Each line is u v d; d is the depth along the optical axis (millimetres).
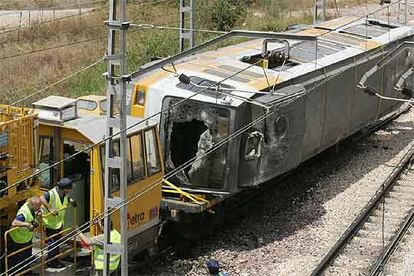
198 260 18547
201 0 48938
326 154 27312
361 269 17797
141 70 18438
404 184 24953
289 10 59875
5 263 14039
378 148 29641
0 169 14453
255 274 17688
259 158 19922
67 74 35844
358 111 26766
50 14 49094
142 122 15719
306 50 24922
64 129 16078
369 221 21281
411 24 52031
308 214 22094
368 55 27203
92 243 15203
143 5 48500
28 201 14352
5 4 52281
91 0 53438
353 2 65688
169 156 19812
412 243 19562
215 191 19531
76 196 16172
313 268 17891
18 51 38906
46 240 14609
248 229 20844
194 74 20531
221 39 18906
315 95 23078
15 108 15828
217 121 19422
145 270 17562
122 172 14031
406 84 30938
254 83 20500
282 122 20609
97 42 42875
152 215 17359
